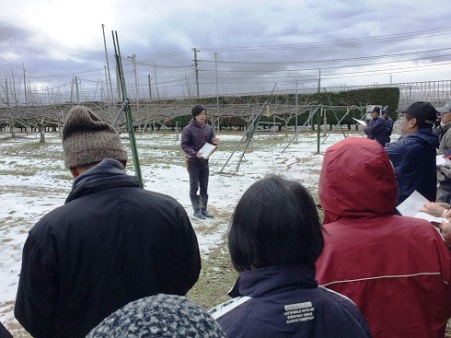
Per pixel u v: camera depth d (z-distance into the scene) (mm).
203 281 4926
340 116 36750
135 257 1707
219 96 43062
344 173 1870
